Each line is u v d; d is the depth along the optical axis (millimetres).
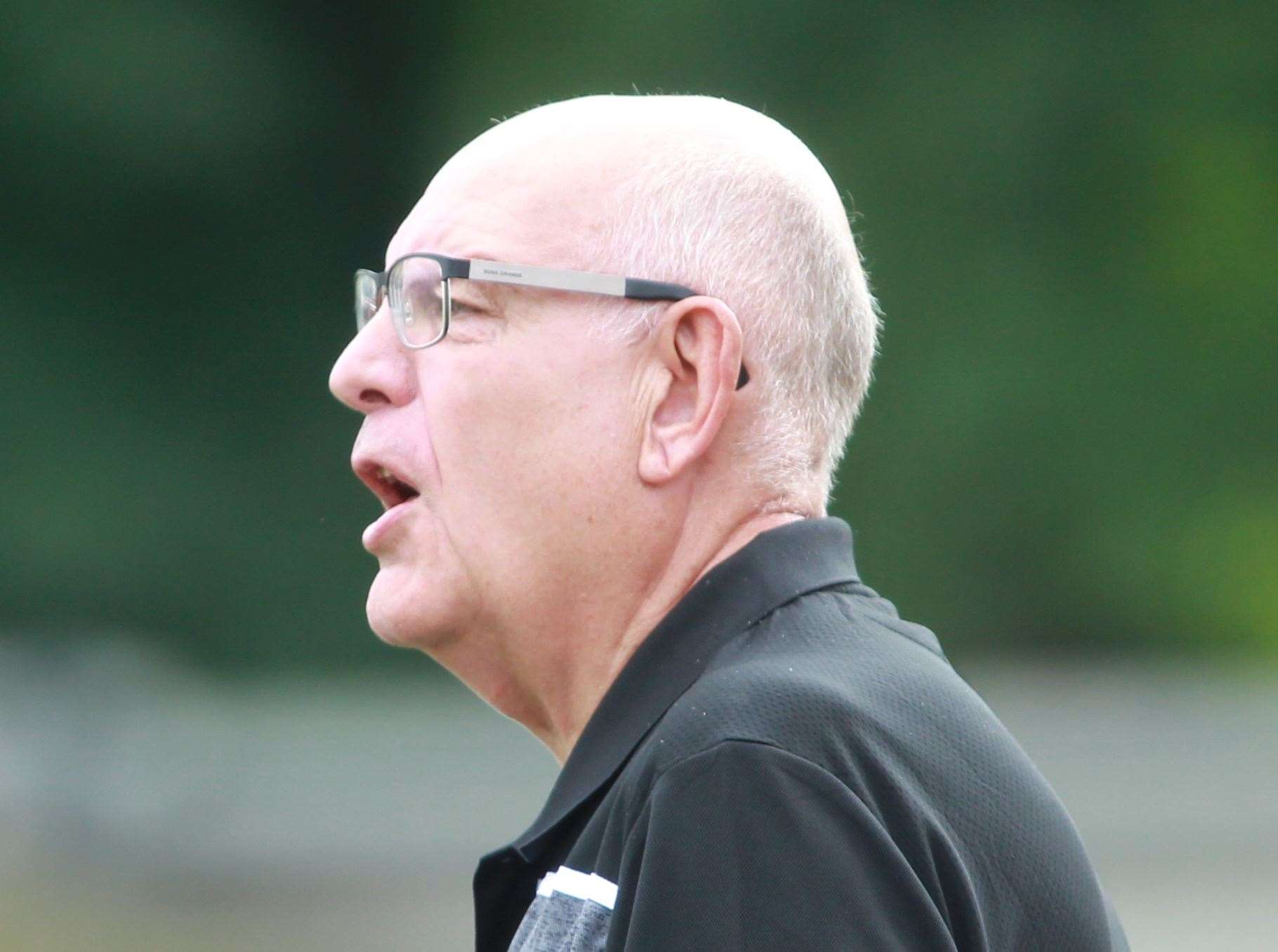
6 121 57812
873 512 59406
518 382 6086
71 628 56469
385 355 6438
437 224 6375
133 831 32281
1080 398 60188
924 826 5039
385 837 33250
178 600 58719
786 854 4770
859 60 59438
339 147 62438
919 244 59969
